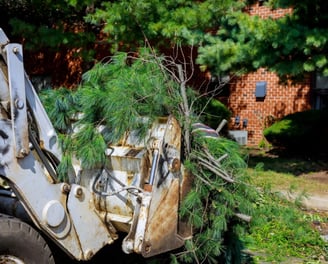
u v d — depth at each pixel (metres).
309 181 9.26
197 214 3.34
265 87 13.87
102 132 3.33
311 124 12.38
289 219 3.89
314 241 5.43
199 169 3.41
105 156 3.24
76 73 15.14
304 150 12.58
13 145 2.63
